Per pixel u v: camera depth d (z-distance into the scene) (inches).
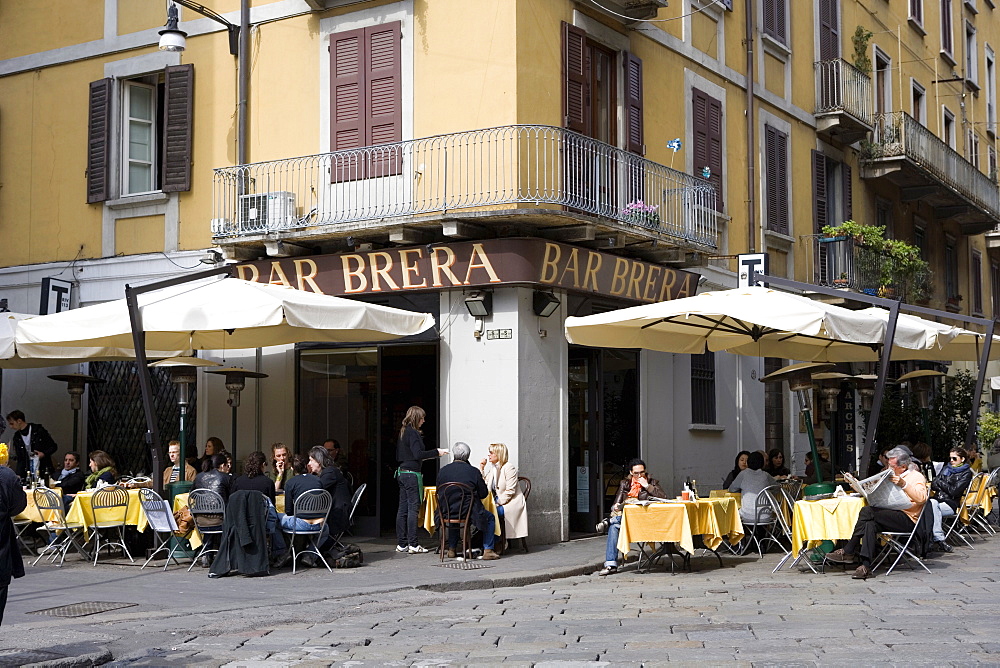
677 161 730.8
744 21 830.5
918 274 1010.1
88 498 516.1
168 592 427.2
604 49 674.2
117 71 726.5
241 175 656.4
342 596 416.2
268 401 666.8
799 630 326.6
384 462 644.1
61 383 736.3
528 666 283.1
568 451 639.1
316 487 492.7
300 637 334.3
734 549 563.5
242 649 315.6
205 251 683.4
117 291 714.2
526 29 598.9
